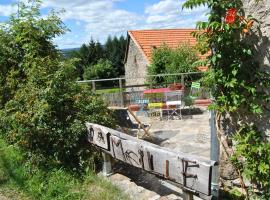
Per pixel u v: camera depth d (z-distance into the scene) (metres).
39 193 5.55
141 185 5.34
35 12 8.62
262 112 4.23
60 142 6.21
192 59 17.42
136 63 24.50
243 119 4.41
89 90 7.22
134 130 8.88
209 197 3.94
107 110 6.96
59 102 6.38
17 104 6.80
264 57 4.11
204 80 4.49
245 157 4.29
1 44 8.38
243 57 4.19
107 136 5.57
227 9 4.16
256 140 4.30
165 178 4.43
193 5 4.25
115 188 5.26
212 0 4.19
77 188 5.52
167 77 15.21
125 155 5.17
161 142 7.58
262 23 4.06
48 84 6.61
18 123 6.45
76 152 6.21
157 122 9.90
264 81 4.11
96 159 6.09
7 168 6.58
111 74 43.44
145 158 4.72
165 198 4.77
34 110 6.29
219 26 4.13
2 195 5.61
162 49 18.91
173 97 11.10
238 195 4.45
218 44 4.25
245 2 4.14
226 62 4.26
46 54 8.21
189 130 8.56
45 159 6.31
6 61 8.46
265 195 4.28
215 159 4.59
